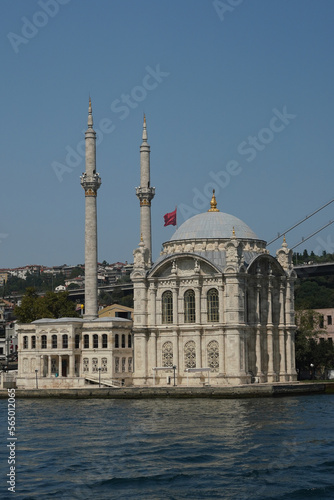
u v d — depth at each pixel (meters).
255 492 78.94
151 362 189.88
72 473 87.00
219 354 182.62
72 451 98.94
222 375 181.50
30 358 195.75
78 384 185.00
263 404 152.25
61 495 78.38
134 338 191.62
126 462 91.94
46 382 188.12
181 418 129.38
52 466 90.44
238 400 163.00
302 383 183.88
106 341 190.50
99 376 183.75
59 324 192.12
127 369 194.00
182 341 187.38
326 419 125.19
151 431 114.38
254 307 190.38
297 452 95.94
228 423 121.38
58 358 193.88
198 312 185.38
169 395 171.88
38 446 103.19
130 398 173.88
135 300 192.38
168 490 80.06
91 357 191.50
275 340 196.12
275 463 90.19
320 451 96.50
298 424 119.31
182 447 100.06
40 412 145.50
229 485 81.44
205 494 78.56
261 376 188.50
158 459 93.12
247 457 93.44
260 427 116.38
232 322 181.25
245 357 183.12
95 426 121.62
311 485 80.88
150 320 190.88
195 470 87.56
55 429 119.06
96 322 192.00
